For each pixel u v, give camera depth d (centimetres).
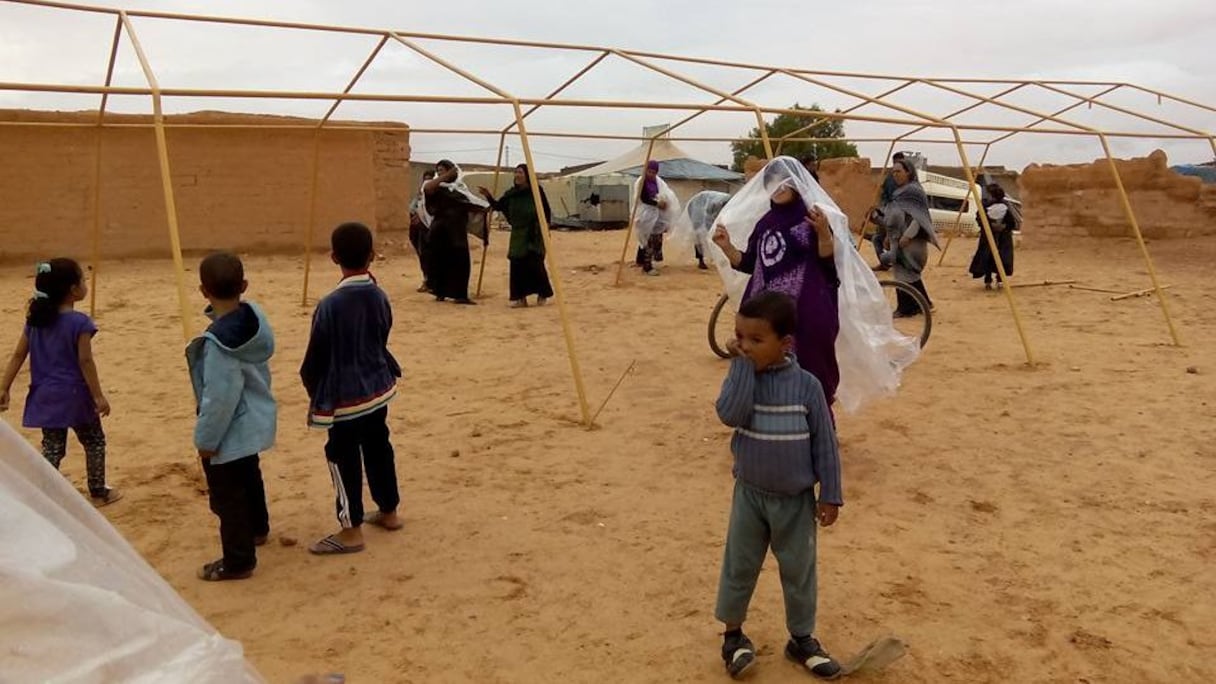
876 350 624
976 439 685
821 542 503
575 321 1216
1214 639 398
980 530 519
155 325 1184
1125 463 625
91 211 1906
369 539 511
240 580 459
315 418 471
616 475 614
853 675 370
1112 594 441
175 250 552
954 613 423
